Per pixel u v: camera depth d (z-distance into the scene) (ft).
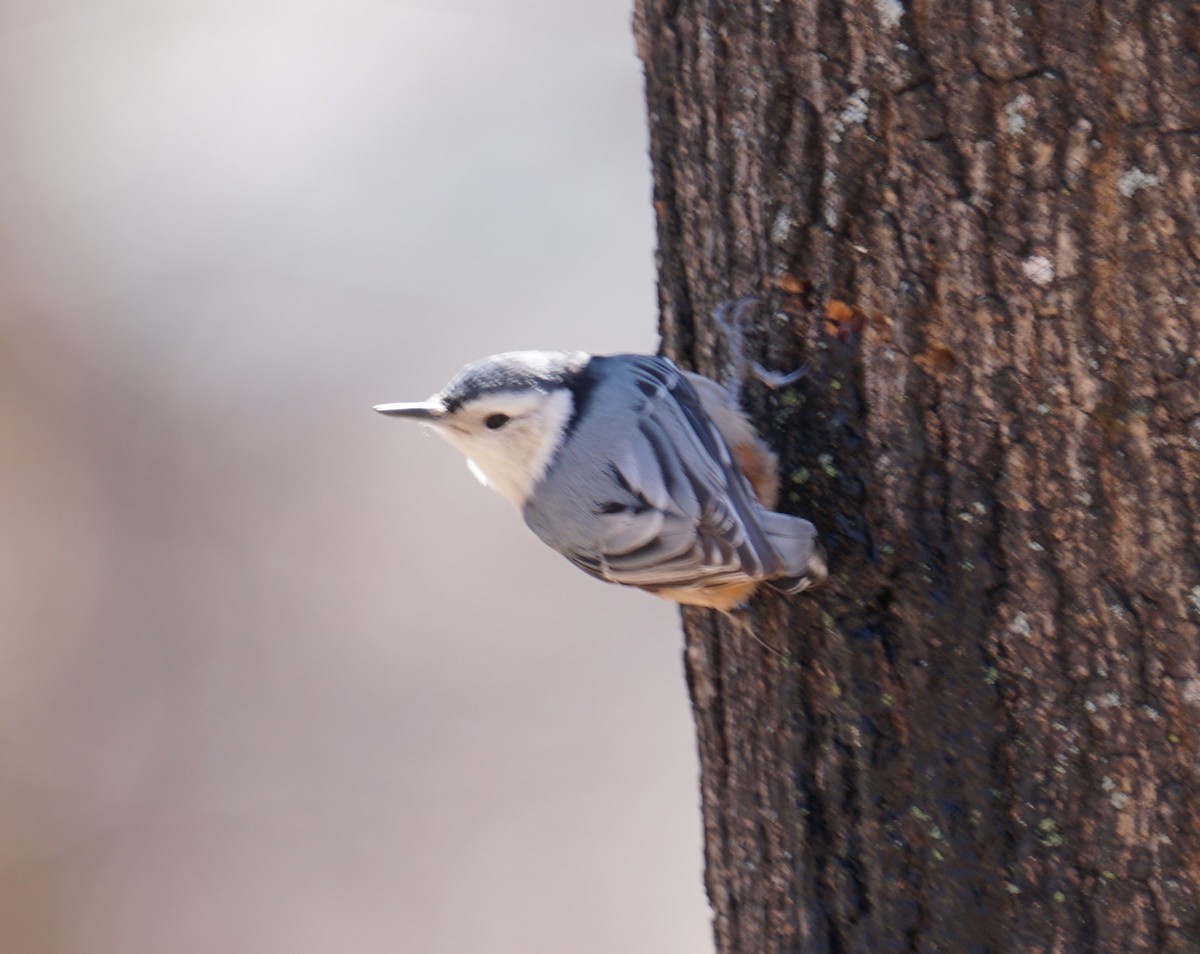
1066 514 15.34
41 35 53.42
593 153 52.34
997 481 15.80
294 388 49.85
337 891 43.70
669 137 18.79
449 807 45.52
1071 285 14.88
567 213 51.42
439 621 48.57
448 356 49.73
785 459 17.67
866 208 16.35
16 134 51.67
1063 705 15.62
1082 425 15.10
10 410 48.73
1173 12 13.76
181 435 49.39
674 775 46.19
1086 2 14.20
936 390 16.17
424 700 47.37
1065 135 14.61
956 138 15.37
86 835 44.60
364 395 49.78
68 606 47.91
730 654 18.83
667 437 18.03
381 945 42.96
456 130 52.85
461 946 43.09
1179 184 14.05
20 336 49.32
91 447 48.91
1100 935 15.58
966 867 16.35
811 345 17.29
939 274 15.83
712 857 19.72
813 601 17.33
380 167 52.26
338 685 47.67
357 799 45.60
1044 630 15.66
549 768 46.32
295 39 54.39
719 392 18.02
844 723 17.25
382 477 49.65
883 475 16.79
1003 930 16.19
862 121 16.11
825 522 17.33
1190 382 14.35
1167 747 15.02
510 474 19.63
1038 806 15.87
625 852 44.37
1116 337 14.71
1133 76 14.10
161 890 43.70
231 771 46.16
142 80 53.31
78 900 43.47
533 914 43.11
